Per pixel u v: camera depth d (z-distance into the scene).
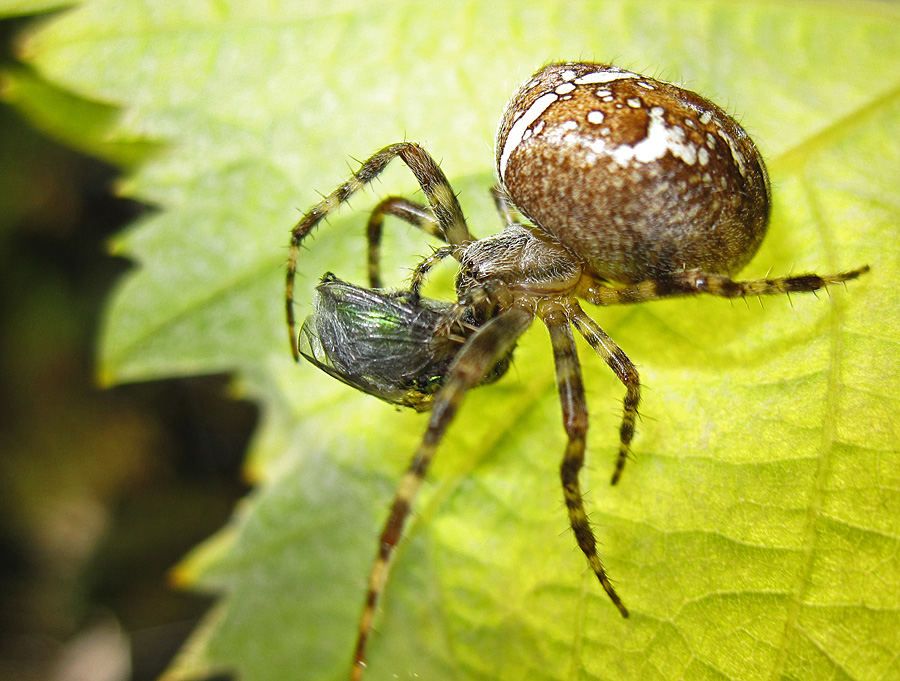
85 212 0.07
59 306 0.07
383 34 0.05
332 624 0.05
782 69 0.05
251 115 0.05
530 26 0.05
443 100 0.05
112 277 0.07
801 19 0.05
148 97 0.05
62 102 0.05
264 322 0.05
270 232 0.05
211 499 0.07
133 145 0.05
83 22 0.05
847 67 0.05
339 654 0.05
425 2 0.05
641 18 0.05
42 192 0.07
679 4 0.05
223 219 0.05
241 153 0.05
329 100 0.05
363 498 0.05
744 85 0.05
